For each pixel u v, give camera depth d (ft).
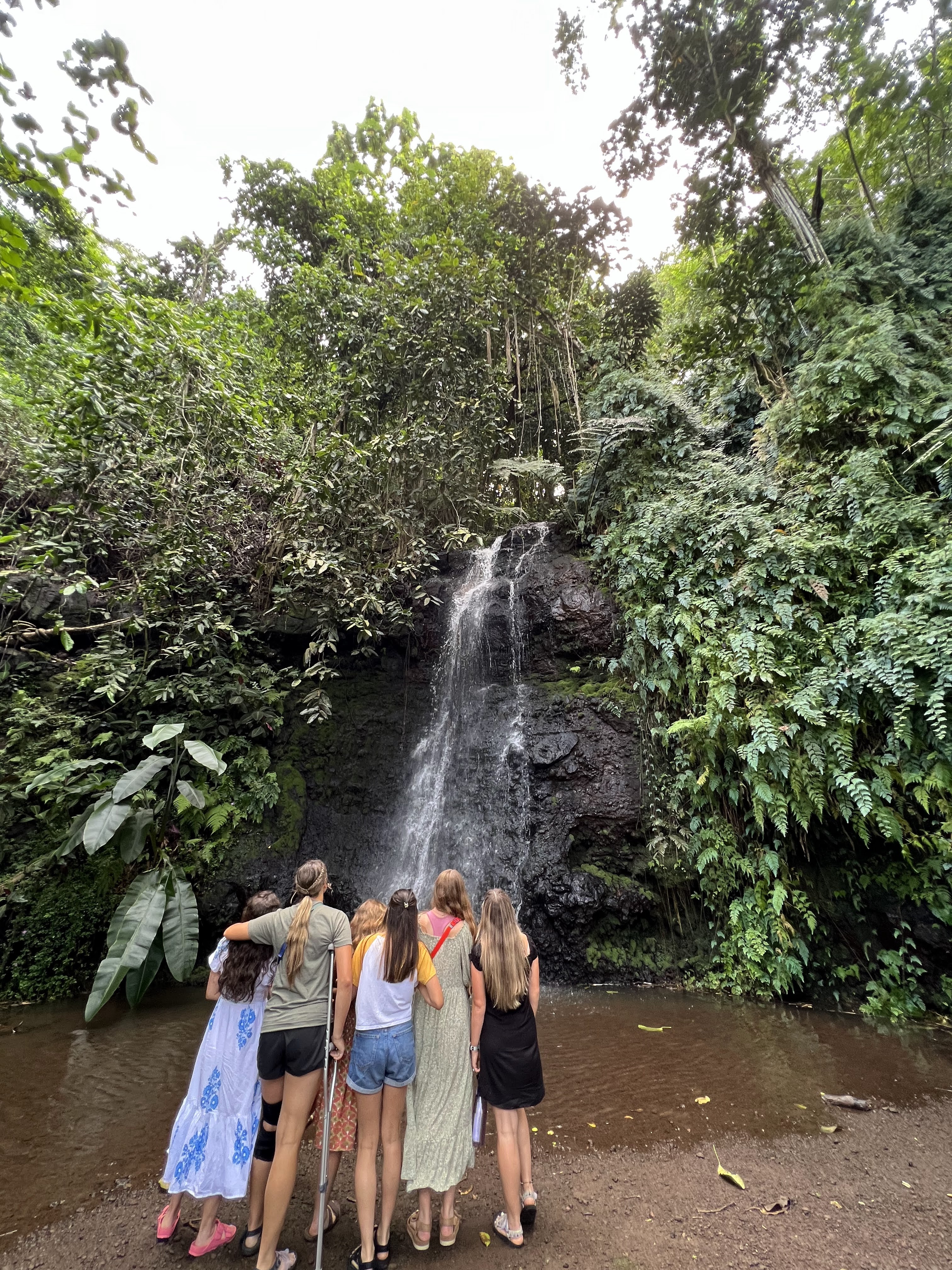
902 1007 18.83
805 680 21.27
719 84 30.01
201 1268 8.43
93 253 26.04
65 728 23.44
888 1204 10.01
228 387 29.27
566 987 21.62
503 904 9.96
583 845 24.50
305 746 29.40
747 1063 15.39
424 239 43.47
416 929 9.34
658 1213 9.77
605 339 45.57
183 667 28.04
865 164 38.81
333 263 43.83
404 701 32.35
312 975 9.22
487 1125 12.50
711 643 23.48
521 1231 9.02
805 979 20.52
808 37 29.25
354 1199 10.44
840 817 21.36
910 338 25.96
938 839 19.11
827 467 24.41
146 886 18.47
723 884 22.35
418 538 33.78
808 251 30.58
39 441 27.94
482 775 28.17
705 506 26.21
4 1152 11.30
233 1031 9.16
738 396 33.94
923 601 19.25
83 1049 15.89
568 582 30.14
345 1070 9.78
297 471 28.68
